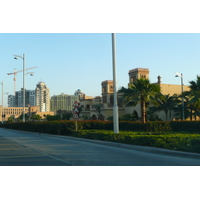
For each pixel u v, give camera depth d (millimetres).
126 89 27750
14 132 37156
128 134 17594
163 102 39938
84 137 21297
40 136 26469
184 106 39219
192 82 30266
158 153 12430
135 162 9992
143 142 14617
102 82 62594
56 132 27594
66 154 12312
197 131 25094
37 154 12352
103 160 10508
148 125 25828
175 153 11750
